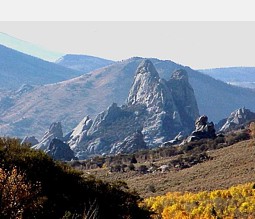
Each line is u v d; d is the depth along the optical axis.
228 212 30.47
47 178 15.33
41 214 12.81
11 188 11.66
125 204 17.78
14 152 15.52
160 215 27.75
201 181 63.19
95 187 17.30
